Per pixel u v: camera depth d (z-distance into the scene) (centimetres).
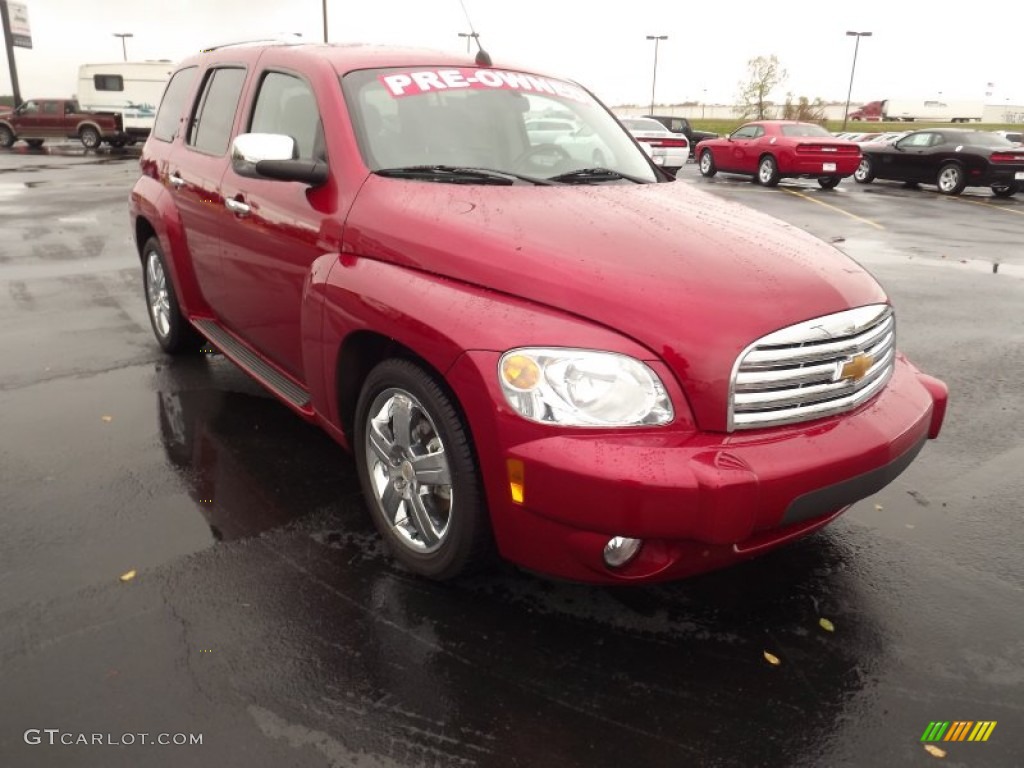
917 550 321
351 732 222
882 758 219
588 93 427
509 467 237
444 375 249
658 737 223
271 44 414
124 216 1205
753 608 281
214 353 541
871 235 1190
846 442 243
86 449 390
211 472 370
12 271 804
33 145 3141
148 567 295
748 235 282
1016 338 634
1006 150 1809
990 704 239
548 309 242
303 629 263
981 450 419
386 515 299
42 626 261
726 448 231
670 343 232
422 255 274
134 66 2991
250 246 374
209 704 230
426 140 337
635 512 222
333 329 298
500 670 247
